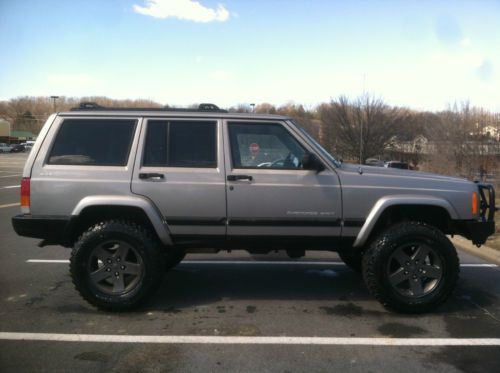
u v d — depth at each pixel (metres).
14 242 7.73
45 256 6.73
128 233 4.36
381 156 35.00
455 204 4.54
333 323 4.24
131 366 3.38
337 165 4.61
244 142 4.56
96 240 4.37
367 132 34.91
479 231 4.59
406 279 4.47
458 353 3.63
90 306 4.64
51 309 4.55
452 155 19.28
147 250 4.39
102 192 4.40
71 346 3.71
